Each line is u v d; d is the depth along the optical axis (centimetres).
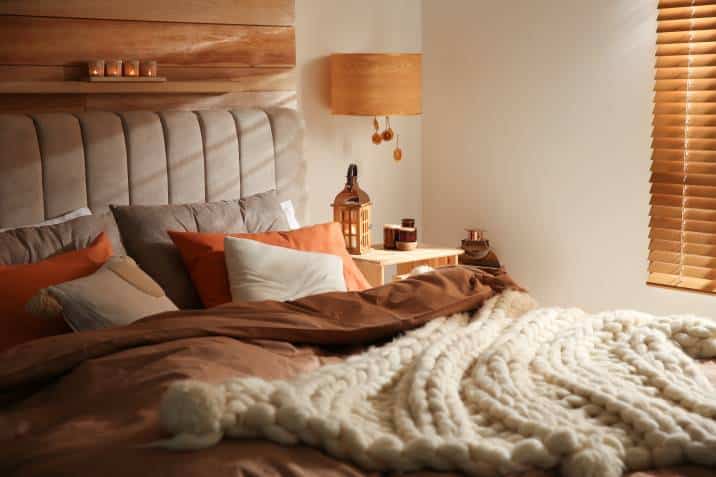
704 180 412
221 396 185
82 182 354
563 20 457
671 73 416
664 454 188
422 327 281
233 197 400
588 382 222
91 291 280
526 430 191
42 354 235
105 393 215
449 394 209
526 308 304
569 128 461
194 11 401
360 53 468
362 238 434
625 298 449
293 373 240
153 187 374
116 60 373
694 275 421
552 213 474
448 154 521
